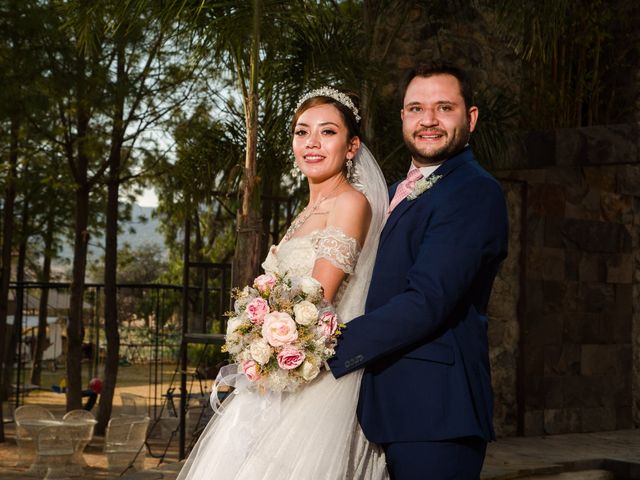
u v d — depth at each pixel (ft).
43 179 40.91
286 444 8.41
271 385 8.14
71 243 53.21
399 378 8.13
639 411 27.99
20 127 35.94
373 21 22.52
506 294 24.57
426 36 25.08
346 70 19.69
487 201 8.06
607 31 25.52
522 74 25.18
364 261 8.86
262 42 19.08
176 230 64.34
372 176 9.18
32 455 27.84
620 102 25.82
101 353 78.48
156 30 30.96
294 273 8.76
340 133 9.05
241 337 8.23
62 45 30.96
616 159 21.53
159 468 18.75
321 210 9.02
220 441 8.73
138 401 39.27
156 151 36.09
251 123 17.97
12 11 29.14
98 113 36.32
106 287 38.86
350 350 7.91
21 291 45.91
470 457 8.04
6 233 38.45
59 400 53.78
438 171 8.44
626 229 27.94
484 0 22.33
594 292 26.78
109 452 26.13
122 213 52.03
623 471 20.39
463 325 8.21
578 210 26.61
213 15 18.39
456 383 7.99
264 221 28.07
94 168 40.55
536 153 22.82
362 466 8.61
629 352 27.81
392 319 7.77
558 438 24.25
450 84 8.43
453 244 7.82
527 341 24.84
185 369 25.09
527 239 25.00
